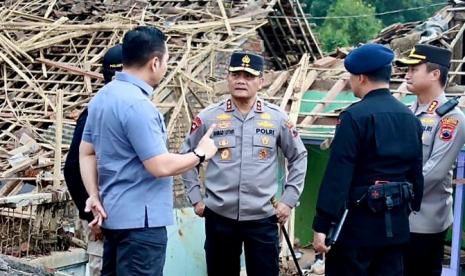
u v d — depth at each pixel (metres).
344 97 11.73
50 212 7.20
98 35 14.10
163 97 11.34
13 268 4.93
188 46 12.91
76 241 7.32
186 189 5.77
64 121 10.95
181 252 8.63
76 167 4.66
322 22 41.09
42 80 12.76
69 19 15.46
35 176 9.13
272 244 5.60
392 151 4.60
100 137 4.14
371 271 4.79
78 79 12.78
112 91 4.12
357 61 4.66
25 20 14.85
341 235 4.69
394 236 4.63
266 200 5.55
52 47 13.69
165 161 4.03
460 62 11.95
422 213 5.44
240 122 5.59
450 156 5.36
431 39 13.12
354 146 4.56
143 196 4.12
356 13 39.34
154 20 14.88
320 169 13.27
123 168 4.11
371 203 4.60
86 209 4.21
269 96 11.85
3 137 10.95
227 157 5.55
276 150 5.66
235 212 5.54
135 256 4.10
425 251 5.52
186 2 15.70
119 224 4.11
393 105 4.67
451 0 14.63
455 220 9.84
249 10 15.49
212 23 14.15
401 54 13.56
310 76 12.23
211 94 11.79
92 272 5.55
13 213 7.21
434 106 5.48
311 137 10.89
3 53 13.11
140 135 4.02
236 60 5.53
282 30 18.06
